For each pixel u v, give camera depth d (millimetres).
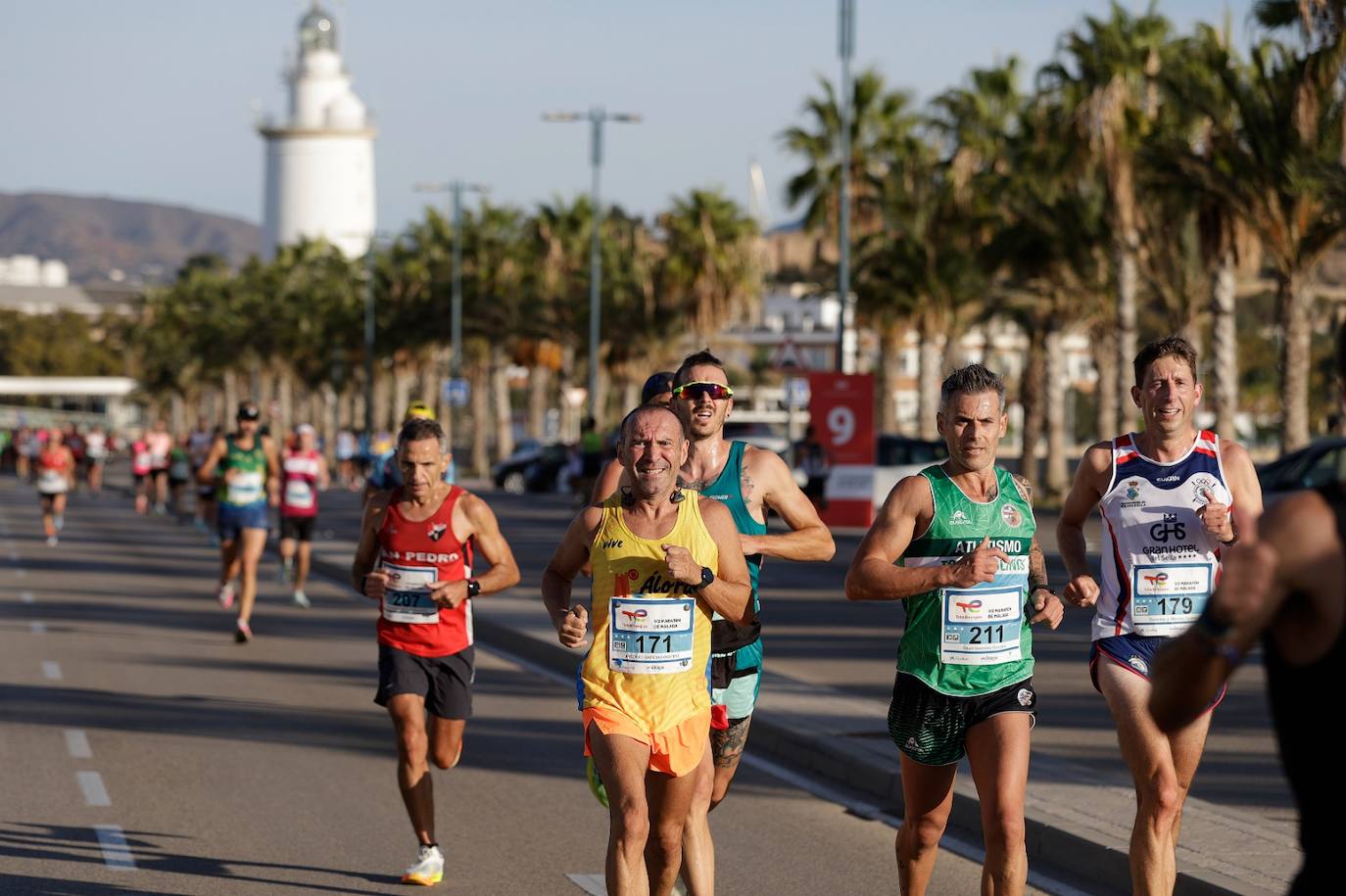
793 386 40531
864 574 7367
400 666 9328
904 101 62500
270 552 35156
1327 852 3869
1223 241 38781
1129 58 43188
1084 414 137625
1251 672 17500
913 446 41656
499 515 47406
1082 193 46656
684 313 78188
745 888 9188
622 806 7109
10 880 9211
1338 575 3811
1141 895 7582
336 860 9773
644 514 7414
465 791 11836
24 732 13969
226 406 157875
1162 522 7871
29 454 83500
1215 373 41219
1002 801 7207
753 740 13539
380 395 124438
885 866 9695
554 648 18672
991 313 57469
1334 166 33500
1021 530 7523
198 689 16516
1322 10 31391
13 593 26281
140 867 9555
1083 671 17578
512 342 87812
